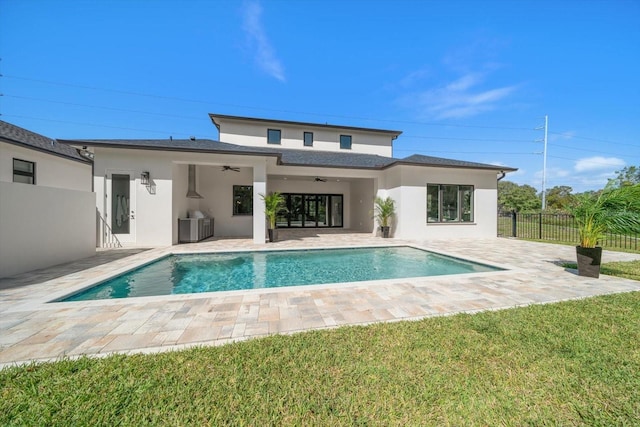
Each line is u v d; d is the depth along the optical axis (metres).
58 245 6.39
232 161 10.16
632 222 4.93
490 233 12.73
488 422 1.70
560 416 1.75
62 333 2.86
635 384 2.04
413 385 2.03
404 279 5.16
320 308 3.65
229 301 3.90
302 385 2.01
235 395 1.89
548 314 3.42
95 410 1.74
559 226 12.52
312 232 15.12
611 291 4.50
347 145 17.78
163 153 9.34
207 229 11.88
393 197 12.60
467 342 2.68
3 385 1.96
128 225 9.20
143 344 2.63
